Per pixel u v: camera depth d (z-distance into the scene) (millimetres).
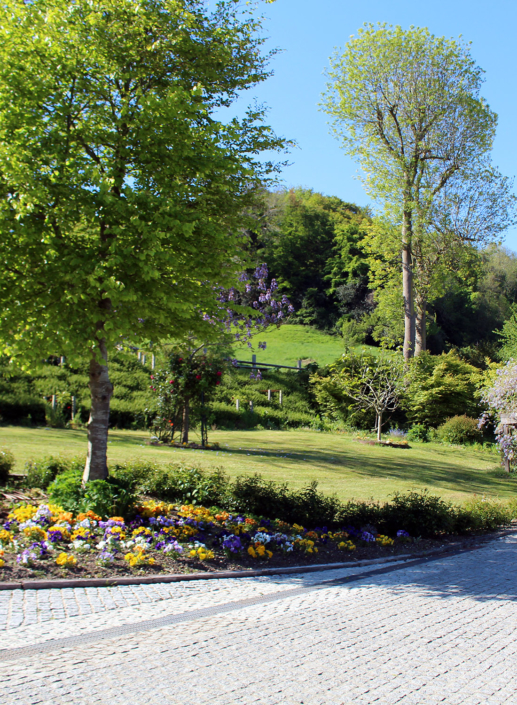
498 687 3691
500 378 17984
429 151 26984
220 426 21391
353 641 4398
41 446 12047
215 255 7125
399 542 8422
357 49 26359
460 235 27484
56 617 4359
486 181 26578
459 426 23969
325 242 56656
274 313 20156
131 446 13750
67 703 3064
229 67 8281
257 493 8734
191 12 7855
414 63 25719
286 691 3420
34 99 6348
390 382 21812
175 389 14891
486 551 8461
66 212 6559
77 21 6809
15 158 6219
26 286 6562
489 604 5707
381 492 11789
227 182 7770
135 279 6805
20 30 6473
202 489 8820
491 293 54812
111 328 6469
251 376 26484
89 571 5434
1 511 6758
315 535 7770
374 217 28281
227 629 4465
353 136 27484
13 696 3092
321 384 25719
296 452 16344
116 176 6922
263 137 8562
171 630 4332
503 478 16500
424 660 4094
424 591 6094
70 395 18266
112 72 7160
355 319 48781
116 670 3537
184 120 6957
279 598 5465
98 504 6871
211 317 8180
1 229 6148
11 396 16844
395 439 22969
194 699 3221
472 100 25594
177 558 6203
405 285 27875
